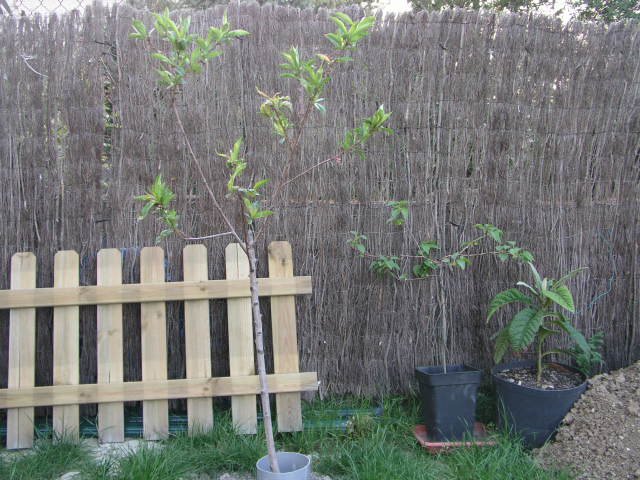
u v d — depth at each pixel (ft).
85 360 12.17
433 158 12.59
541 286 11.31
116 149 11.97
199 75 11.99
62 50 11.76
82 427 11.75
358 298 12.66
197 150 12.06
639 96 12.83
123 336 12.25
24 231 11.98
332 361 12.69
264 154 12.18
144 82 11.89
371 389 12.78
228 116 12.07
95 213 12.06
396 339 12.80
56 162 11.93
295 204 12.38
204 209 12.16
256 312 9.00
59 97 11.82
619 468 9.52
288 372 11.80
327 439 11.39
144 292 11.68
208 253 12.26
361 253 12.47
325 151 12.32
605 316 13.15
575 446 10.31
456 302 12.88
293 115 12.12
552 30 12.57
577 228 12.93
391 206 12.53
